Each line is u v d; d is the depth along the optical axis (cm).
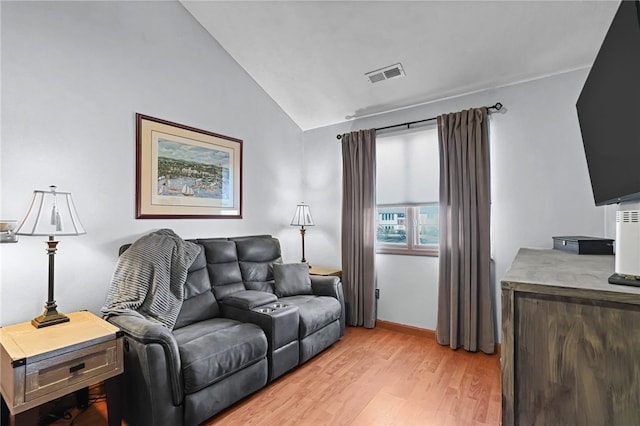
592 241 184
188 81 280
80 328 170
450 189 299
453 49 256
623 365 74
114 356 163
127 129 237
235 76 325
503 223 285
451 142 300
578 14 209
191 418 172
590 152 155
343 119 382
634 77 93
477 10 221
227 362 190
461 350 287
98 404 199
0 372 152
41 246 195
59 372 145
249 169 340
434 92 311
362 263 350
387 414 193
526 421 84
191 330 212
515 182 280
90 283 215
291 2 245
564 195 260
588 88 142
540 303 83
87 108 215
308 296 303
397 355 276
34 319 179
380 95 327
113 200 228
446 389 221
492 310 284
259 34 286
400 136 345
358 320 349
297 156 408
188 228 279
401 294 339
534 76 272
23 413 173
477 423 184
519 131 279
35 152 193
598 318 77
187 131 277
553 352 81
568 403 79
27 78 190
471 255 285
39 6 195
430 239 329
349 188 365
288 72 326
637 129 97
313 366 255
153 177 252
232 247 289
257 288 291
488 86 292
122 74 234
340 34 264
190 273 246
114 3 230
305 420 187
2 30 181
